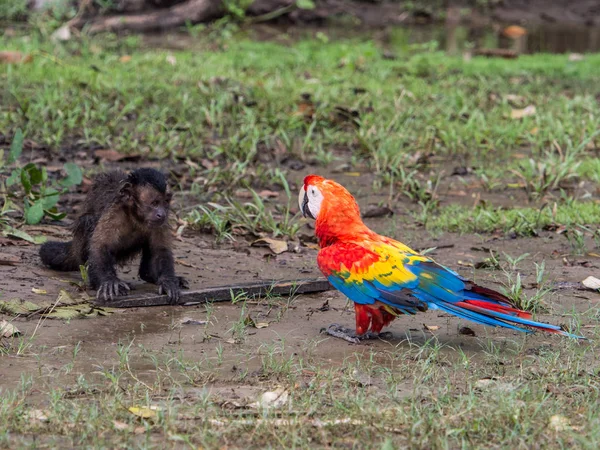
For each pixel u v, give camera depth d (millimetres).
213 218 13273
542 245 13117
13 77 21922
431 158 18172
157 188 10625
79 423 7027
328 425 7035
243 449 6738
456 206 15133
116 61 25609
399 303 8828
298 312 10336
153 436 6945
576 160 17844
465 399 7445
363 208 14945
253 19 35375
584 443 6609
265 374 8289
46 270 11492
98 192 11039
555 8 40188
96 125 18859
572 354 8812
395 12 38875
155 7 34219
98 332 9469
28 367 8375
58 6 32156
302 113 19906
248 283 10945
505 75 26266
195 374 8258
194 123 19312
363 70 26703
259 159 17609
